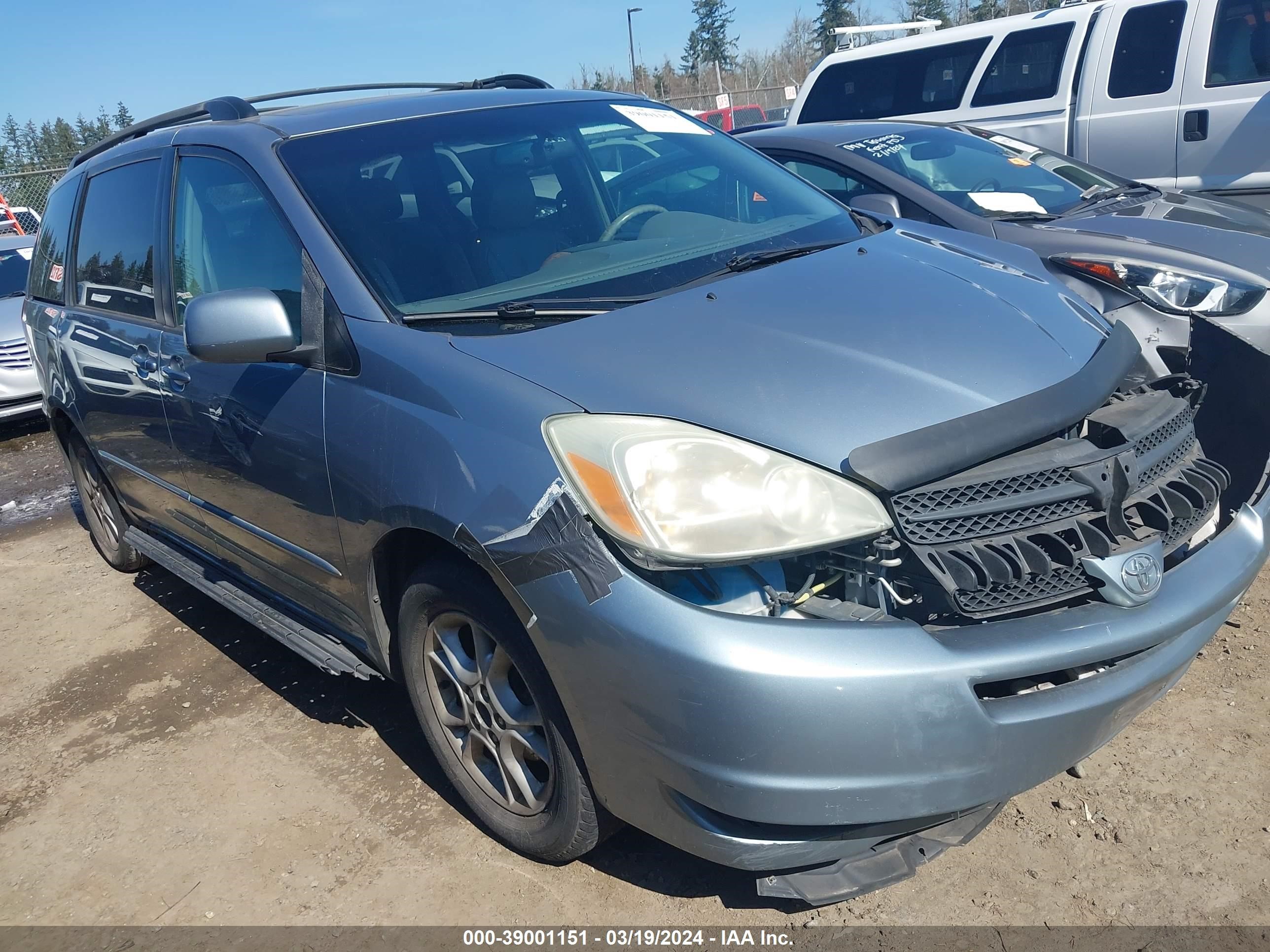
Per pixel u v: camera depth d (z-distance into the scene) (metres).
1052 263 4.12
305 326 2.75
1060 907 2.26
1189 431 2.54
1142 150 7.39
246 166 3.09
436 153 3.11
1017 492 2.11
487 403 2.25
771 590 2.04
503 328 2.48
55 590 4.95
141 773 3.25
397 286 2.69
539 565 2.09
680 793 2.04
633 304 2.55
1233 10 6.89
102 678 3.96
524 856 2.61
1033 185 5.12
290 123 3.22
